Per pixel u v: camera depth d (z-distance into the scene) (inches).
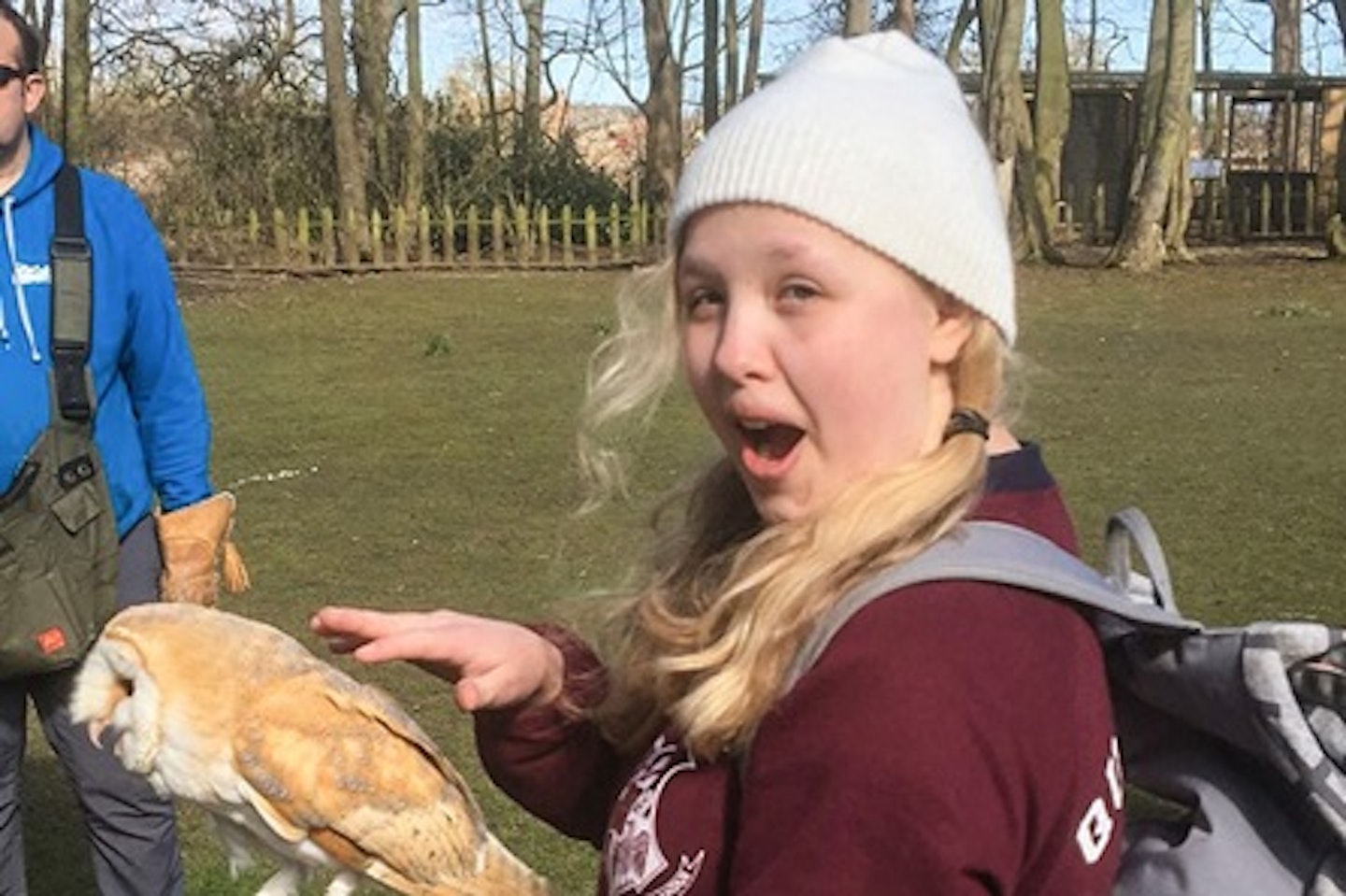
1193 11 1008.2
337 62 1054.4
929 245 61.9
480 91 1723.7
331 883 77.3
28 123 158.9
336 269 1030.4
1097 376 593.9
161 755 72.1
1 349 153.1
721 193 62.9
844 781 56.4
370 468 442.3
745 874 59.2
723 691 61.6
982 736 56.4
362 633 75.4
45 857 211.2
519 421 512.7
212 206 1086.4
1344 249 1070.4
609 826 71.9
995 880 56.3
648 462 432.5
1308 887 71.5
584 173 1167.0
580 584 320.2
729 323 62.9
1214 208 1299.2
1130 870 74.9
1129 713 76.3
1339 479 418.0
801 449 63.4
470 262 1064.8
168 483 170.2
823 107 62.3
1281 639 68.8
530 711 80.4
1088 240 1318.9
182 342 170.2
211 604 162.9
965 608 58.6
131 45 1200.2
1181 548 349.1
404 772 74.4
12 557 152.8
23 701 165.2
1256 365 621.3
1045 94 1127.0
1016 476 64.5
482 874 77.1
